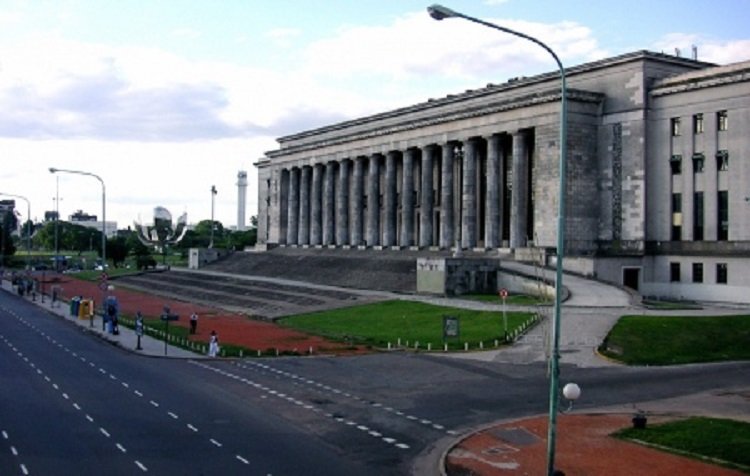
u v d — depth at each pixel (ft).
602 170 325.01
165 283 457.68
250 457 100.37
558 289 87.92
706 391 147.64
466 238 370.32
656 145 309.01
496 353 190.29
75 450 102.32
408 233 417.28
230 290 388.57
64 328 270.67
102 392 145.07
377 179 447.42
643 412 127.75
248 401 138.31
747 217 277.03
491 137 358.64
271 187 564.30
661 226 306.14
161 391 147.13
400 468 96.99
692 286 292.61
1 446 103.81
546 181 327.67
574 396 88.33
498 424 120.57
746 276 275.39
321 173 503.20
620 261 302.25
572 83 340.80
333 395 144.25
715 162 287.89
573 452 104.12
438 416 126.62
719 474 93.56
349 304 294.87
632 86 314.55
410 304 275.59
